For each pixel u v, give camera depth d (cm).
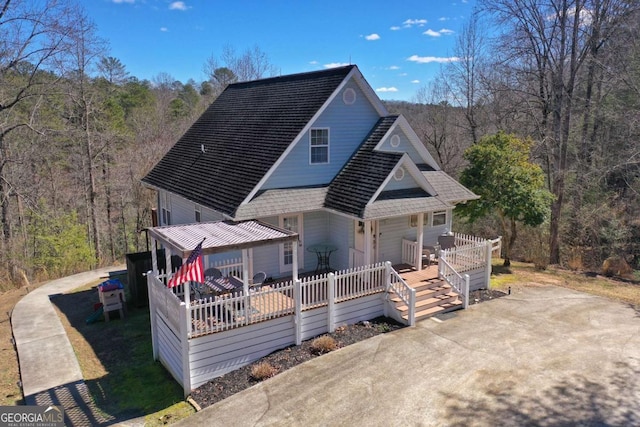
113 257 3181
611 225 2320
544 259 2302
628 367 1124
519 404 977
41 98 2531
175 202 2059
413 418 940
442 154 3772
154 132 4316
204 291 1268
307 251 1686
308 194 1617
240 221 1425
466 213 2067
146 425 970
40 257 2525
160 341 1263
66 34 2358
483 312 1503
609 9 2289
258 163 1625
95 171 3400
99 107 3266
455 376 1095
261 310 1231
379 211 1460
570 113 2436
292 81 2011
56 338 1423
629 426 898
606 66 2320
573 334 1323
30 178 2856
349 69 1661
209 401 1048
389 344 1269
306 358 1206
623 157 2509
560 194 2370
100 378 1187
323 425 930
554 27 2381
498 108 3009
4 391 1130
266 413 980
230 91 2545
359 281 1405
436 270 1667
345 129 1727
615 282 1902
